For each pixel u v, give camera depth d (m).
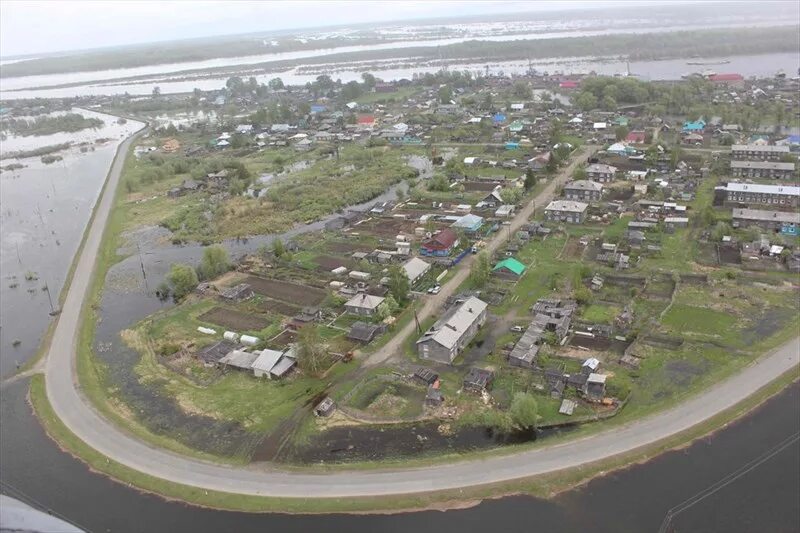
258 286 113.88
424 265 110.94
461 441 69.56
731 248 114.75
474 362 83.88
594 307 96.69
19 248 149.25
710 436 67.06
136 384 85.62
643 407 72.56
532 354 82.44
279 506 61.44
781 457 63.62
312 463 67.50
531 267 112.50
